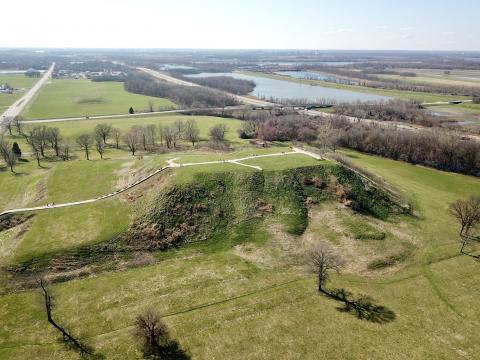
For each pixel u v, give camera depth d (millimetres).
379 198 78812
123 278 56094
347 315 48562
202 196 73062
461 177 107438
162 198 71375
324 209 73312
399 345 43938
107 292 52969
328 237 66062
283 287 54188
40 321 47719
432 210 79500
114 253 60938
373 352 42812
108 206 72938
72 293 52844
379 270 58719
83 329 46438
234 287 53938
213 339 44688
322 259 52719
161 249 62875
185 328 46312
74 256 59469
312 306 50312
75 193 81312
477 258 62469
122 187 82625
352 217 71312
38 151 122500
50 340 44781
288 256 61625
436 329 46719
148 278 55969
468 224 68000
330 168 82375
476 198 76312
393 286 55031
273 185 77000
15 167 110250
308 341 44312
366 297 52250
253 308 49844
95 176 89812
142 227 65875
